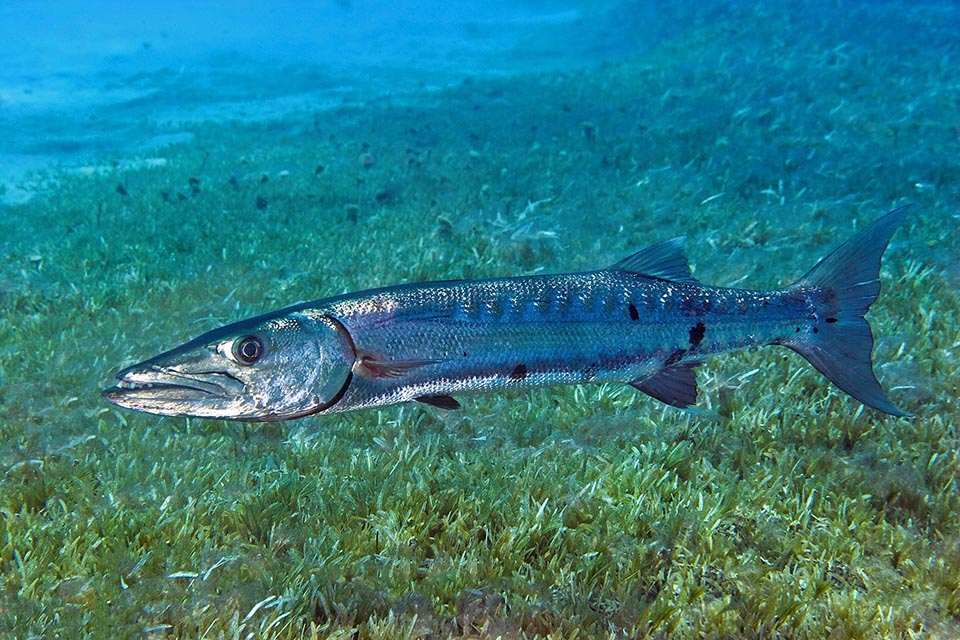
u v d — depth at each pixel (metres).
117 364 2.43
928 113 5.64
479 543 1.68
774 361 2.26
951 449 1.91
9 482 1.85
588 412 2.11
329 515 1.74
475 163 5.36
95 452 1.97
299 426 2.08
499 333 1.51
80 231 4.27
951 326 2.37
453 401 1.53
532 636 1.53
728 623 1.55
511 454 1.94
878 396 1.60
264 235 3.96
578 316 1.54
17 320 2.85
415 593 1.56
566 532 1.70
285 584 1.57
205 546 1.65
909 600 1.57
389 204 4.58
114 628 1.48
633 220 3.93
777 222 3.64
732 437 1.98
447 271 3.17
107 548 1.65
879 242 1.63
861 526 1.72
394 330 1.47
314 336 1.43
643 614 1.53
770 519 1.73
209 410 1.40
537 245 3.45
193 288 3.15
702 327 1.60
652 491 1.81
